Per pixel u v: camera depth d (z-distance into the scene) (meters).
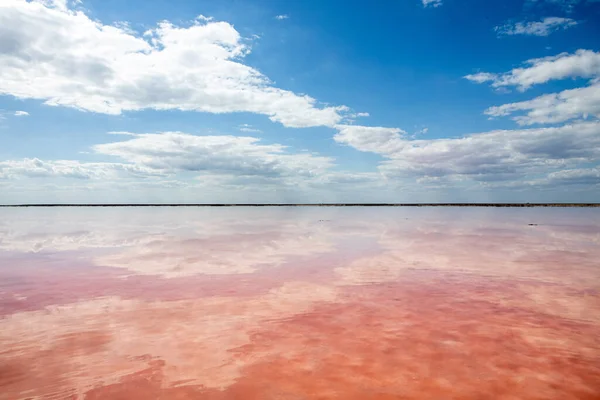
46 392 3.28
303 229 21.61
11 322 5.12
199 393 3.26
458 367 3.77
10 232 19.33
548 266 9.18
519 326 4.97
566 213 46.50
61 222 29.64
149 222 29.75
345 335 4.66
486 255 10.93
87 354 4.08
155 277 8.06
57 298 6.36
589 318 5.30
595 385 3.40
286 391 3.30
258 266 9.34
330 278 8.01
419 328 4.91
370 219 34.59
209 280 7.80
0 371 3.67
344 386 3.38
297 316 5.45
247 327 4.96
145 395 3.23
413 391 3.30
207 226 24.56
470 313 5.55
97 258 10.46
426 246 13.13
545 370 3.70
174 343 4.40
